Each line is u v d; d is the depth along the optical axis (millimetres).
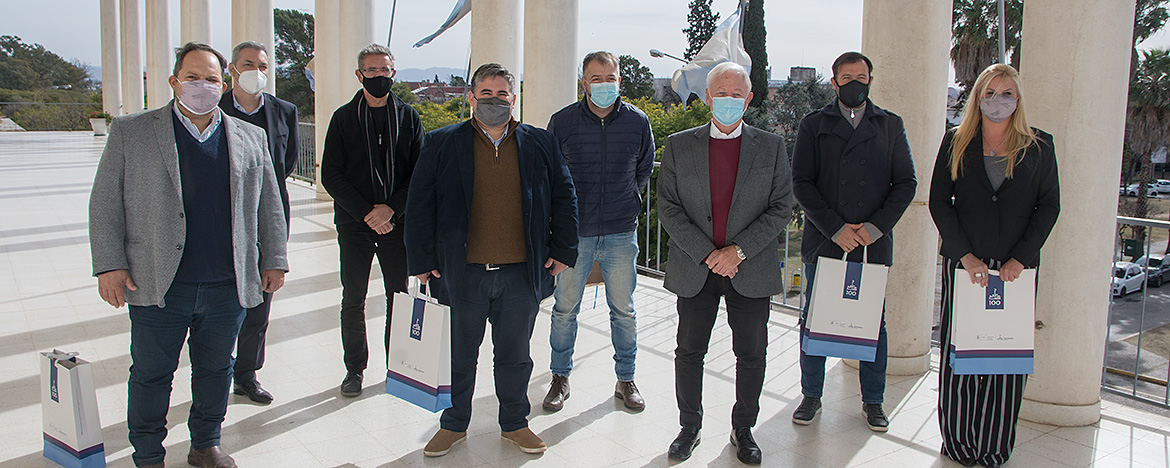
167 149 2791
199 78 2787
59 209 10453
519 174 3248
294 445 3361
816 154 3670
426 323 3121
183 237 2814
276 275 3201
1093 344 3664
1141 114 20203
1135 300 17906
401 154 3912
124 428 3461
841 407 3975
